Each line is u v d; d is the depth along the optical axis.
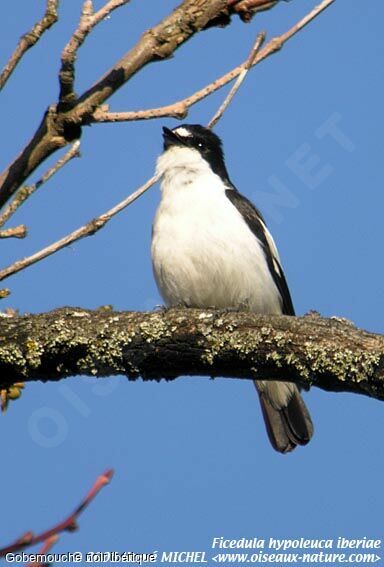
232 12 6.35
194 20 6.29
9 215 6.02
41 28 5.76
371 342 8.71
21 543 3.81
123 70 6.14
